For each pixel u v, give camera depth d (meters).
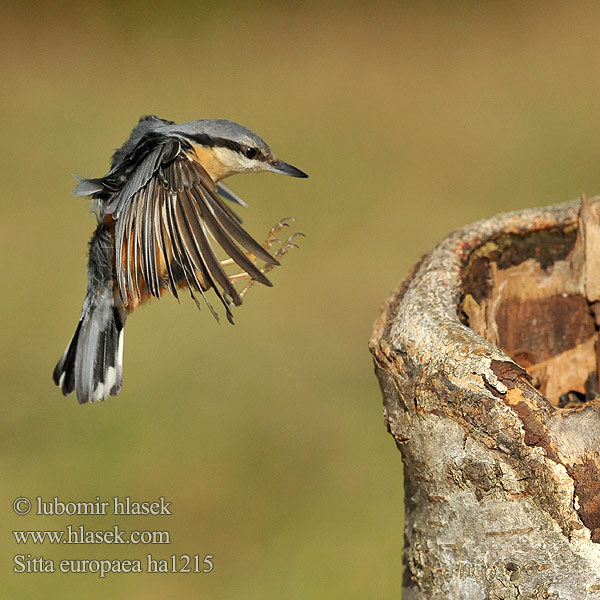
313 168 18.02
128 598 8.66
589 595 3.70
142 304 5.99
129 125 19.59
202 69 22.53
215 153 6.20
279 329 13.54
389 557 9.04
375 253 15.13
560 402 5.43
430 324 4.12
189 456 10.76
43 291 14.42
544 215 5.30
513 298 5.34
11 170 17.75
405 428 4.16
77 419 11.60
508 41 24.08
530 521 3.79
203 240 4.75
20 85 21.25
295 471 10.56
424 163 18.11
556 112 20.00
